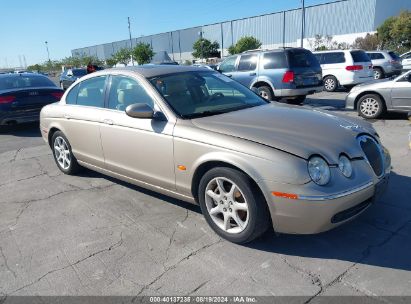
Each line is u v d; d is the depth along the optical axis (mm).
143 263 3154
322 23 50188
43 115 5613
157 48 72562
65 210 4328
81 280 2979
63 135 5262
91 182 5207
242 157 3053
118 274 3025
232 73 11359
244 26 57719
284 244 3312
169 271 3023
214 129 3369
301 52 10547
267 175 2930
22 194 4938
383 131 7402
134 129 3969
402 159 5477
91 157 4781
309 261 3053
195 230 3660
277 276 2881
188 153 3463
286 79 10188
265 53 10570
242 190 3121
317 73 10828
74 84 5160
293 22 52312
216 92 4301
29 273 3115
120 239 3578
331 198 2824
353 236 3381
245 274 2930
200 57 58156
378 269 2898
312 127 3365
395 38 37312
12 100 8688
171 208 4188
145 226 3805
